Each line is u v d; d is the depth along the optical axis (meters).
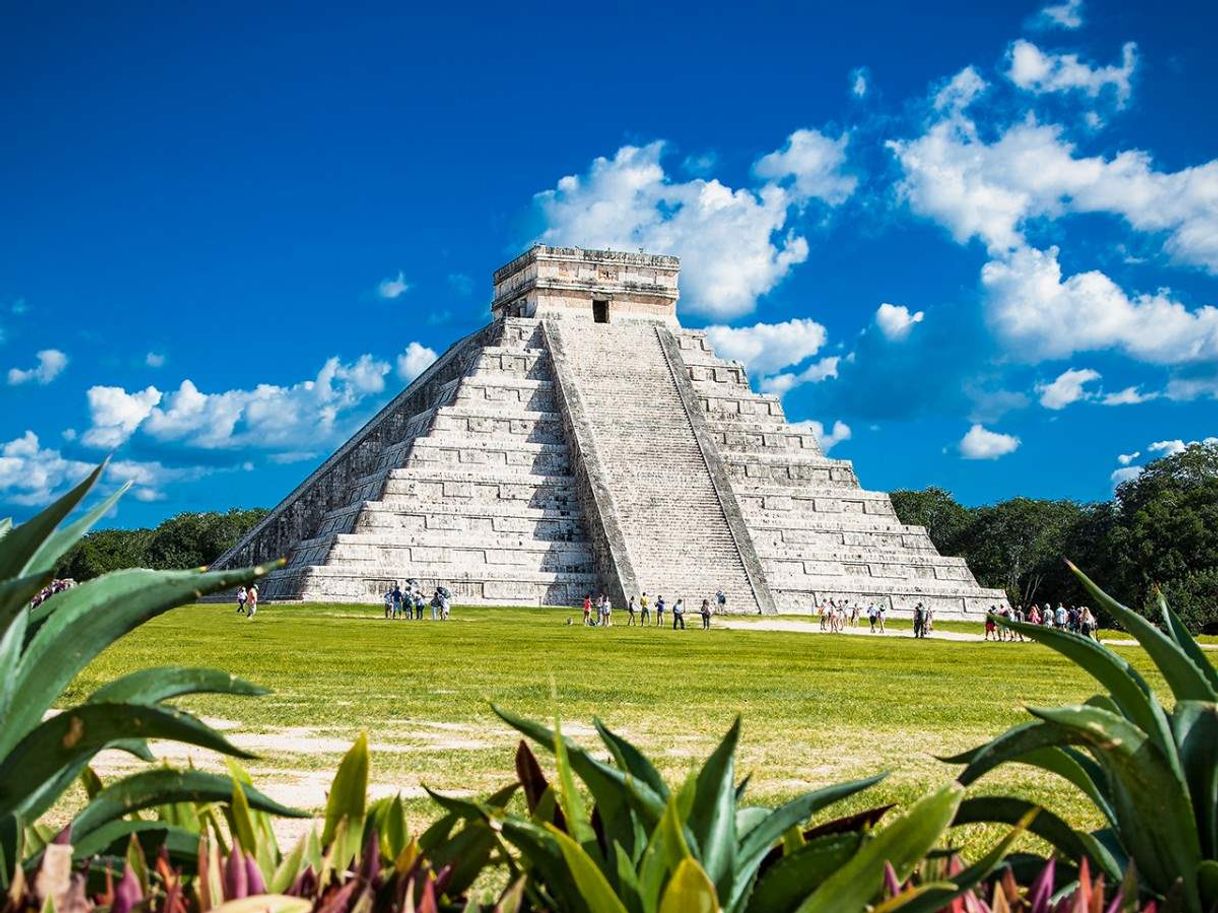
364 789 5.12
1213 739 5.09
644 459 78.50
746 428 84.62
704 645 44.31
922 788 13.26
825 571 78.06
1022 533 119.75
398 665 30.44
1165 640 5.31
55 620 4.57
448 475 75.31
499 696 22.59
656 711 20.56
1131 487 108.25
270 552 88.81
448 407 78.38
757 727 18.56
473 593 72.75
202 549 137.00
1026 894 5.04
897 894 4.18
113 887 4.53
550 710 20.36
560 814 5.13
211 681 4.80
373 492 77.50
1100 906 4.45
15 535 4.23
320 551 75.00
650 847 4.22
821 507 80.94
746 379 88.19
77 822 4.61
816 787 13.27
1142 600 98.88
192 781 4.70
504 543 74.44
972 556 122.44
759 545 77.50
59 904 3.95
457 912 4.66
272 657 32.22
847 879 4.12
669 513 75.69
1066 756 5.73
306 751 15.50
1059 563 111.56
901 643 52.25
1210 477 101.38
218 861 4.48
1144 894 5.19
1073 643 5.18
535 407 81.94
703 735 17.50
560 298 87.50
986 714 20.95
